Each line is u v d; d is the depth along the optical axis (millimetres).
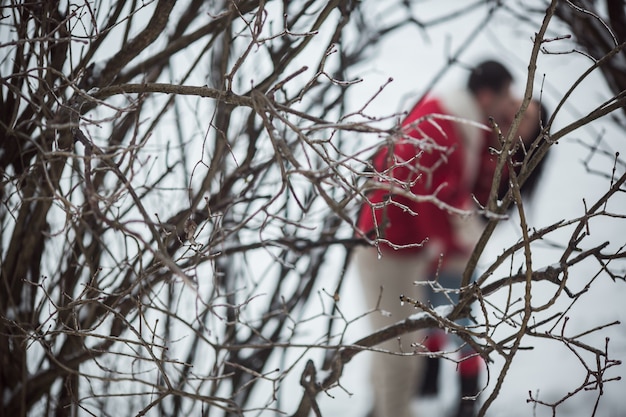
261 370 3359
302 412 2596
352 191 2104
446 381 4809
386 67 9414
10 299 2578
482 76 3768
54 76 2562
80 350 2750
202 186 2666
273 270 5605
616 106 2096
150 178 3477
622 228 7434
